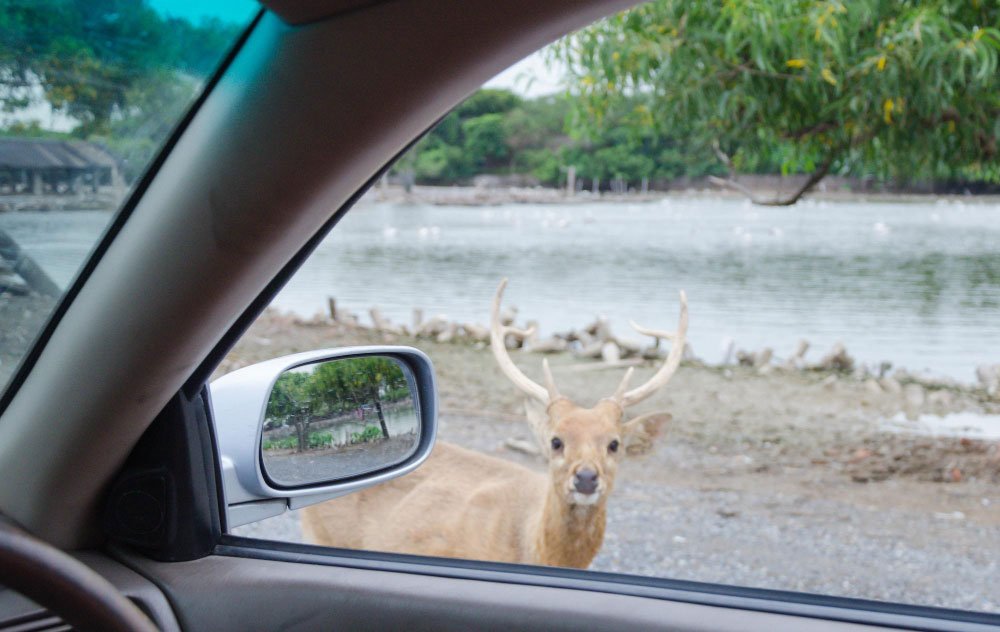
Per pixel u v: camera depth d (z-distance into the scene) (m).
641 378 9.50
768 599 1.12
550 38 0.82
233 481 1.35
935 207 22.38
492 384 9.27
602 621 1.09
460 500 3.48
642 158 27.78
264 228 0.93
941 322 10.92
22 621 1.00
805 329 10.95
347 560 1.26
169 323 1.00
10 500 1.14
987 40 4.93
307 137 0.88
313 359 1.49
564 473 3.25
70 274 1.03
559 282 14.82
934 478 6.40
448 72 0.83
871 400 8.51
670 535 5.44
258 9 0.88
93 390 1.05
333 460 1.51
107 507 1.21
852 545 5.20
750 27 5.05
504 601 1.14
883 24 5.37
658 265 16.16
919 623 1.05
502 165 29.88
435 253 18.70
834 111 5.90
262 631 1.15
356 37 0.82
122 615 0.74
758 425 7.73
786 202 6.23
